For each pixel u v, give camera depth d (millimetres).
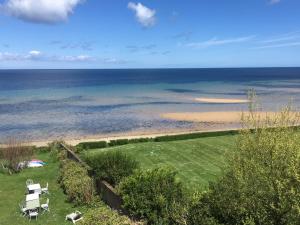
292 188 6949
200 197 9922
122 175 14797
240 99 75062
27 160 22344
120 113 56312
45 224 13547
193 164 22172
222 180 9141
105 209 12406
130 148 27438
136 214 11531
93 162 15820
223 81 151625
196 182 18312
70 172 17781
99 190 15531
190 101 72312
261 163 8195
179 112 56688
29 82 149750
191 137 31984
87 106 65250
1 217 14375
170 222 10273
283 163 7707
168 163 22531
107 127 44719
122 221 11125
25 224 13609
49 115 54531
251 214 7781
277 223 7434
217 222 8500
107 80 166750
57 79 178500
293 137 8477
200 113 55250
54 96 84812
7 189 18156
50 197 16672
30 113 56719
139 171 13203
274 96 79625
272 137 8508
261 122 9391
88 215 12070
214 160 23125
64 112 57688
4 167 21922
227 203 8375
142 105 66375
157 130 42531
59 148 26547
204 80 161875
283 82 140625
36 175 20656
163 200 10938
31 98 80000
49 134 40781
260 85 122000
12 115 54688
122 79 176125
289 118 9203
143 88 112375
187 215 9484
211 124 45969
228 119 49344
